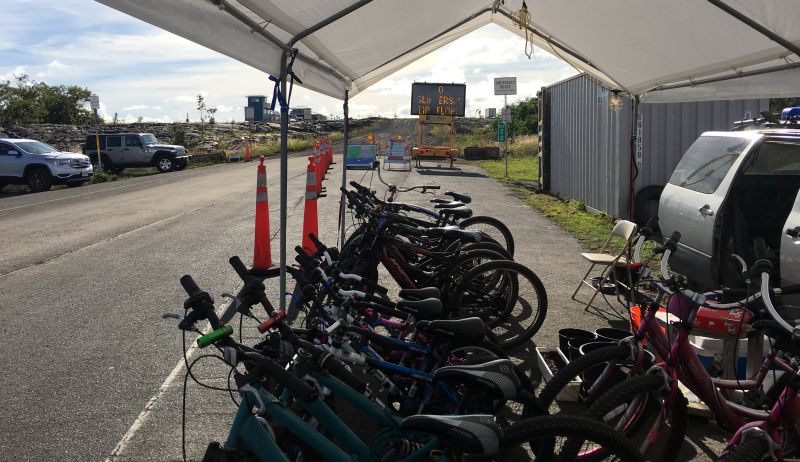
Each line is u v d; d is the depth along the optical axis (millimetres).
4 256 9188
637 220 10859
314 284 3328
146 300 6770
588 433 2582
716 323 4004
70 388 4598
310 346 2527
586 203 13266
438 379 2746
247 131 51406
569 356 4324
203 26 3150
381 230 5211
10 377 4793
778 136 5570
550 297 6785
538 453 2801
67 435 3924
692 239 6176
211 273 7883
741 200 5816
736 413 3291
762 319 3246
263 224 8016
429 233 5473
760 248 5652
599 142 12305
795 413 2750
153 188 19297
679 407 3203
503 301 5281
